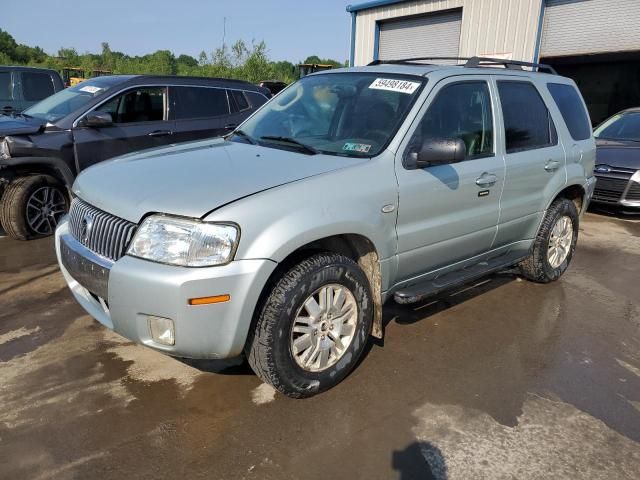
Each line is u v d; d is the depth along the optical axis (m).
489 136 3.97
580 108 5.13
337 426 2.78
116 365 3.28
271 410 2.89
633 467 2.58
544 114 4.58
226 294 2.53
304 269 2.79
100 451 2.53
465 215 3.74
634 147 7.88
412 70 3.78
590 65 19.81
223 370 3.26
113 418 2.78
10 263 5.05
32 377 3.13
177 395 3.00
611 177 7.68
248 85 7.58
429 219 3.47
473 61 4.24
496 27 13.26
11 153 5.40
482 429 2.81
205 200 2.61
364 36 16.73
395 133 3.33
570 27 12.20
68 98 6.45
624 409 3.06
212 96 7.08
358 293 3.08
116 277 2.58
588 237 6.87
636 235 7.02
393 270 3.33
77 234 3.05
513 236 4.41
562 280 5.19
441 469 2.51
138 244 2.60
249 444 2.62
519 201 4.27
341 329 3.06
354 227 2.94
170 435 2.66
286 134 3.78
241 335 2.63
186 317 2.50
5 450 2.51
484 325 4.09
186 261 2.50
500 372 3.40
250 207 2.60
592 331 4.07
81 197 3.11
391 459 2.56
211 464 2.48
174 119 6.68
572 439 2.77
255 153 3.35
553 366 3.51
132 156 3.52
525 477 2.48
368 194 3.03
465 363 3.49
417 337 3.83
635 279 5.31
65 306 4.11
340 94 3.83
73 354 3.40
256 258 2.57
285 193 2.74
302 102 4.01
